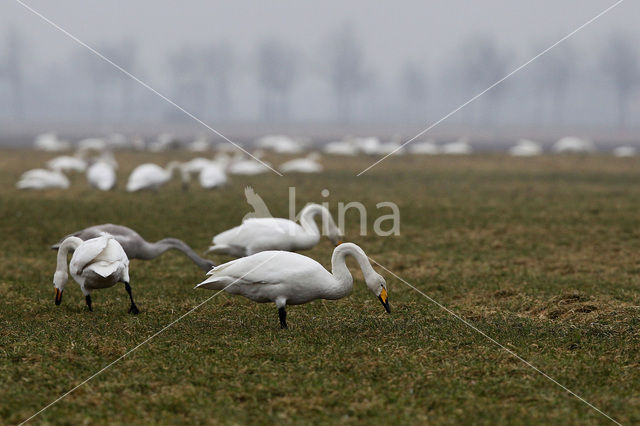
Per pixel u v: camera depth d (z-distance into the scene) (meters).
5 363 8.21
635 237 17.95
